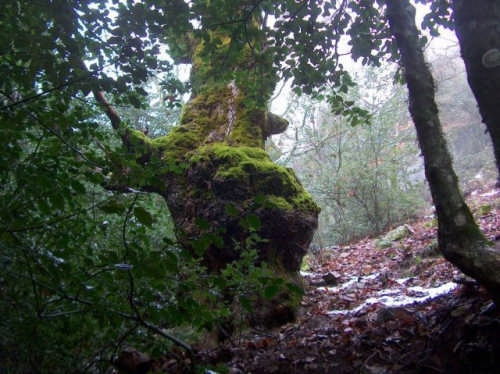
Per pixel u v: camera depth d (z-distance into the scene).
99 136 2.34
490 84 2.42
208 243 1.60
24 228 1.84
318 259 9.48
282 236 4.92
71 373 2.38
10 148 1.94
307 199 5.22
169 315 1.82
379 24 4.44
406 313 3.70
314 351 3.52
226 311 2.24
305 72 4.57
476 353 2.49
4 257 1.80
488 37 2.41
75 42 2.60
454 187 2.69
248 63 5.68
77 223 2.12
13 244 1.82
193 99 6.51
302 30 4.24
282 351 3.67
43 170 1.88
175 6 3.20
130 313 2.08
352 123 4.77
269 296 1.62
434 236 7.70
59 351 2.27
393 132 12.48
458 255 2.53
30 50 2.40
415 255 6.98
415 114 2.91
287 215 4.83
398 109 11.70
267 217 4.75
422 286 5.44
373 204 11.29
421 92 2.90
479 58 2.45
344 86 4.60
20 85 2.32
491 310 2.69
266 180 4.99
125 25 2.97
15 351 2.05
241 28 4.02
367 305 4.69
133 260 1.58
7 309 1.99
